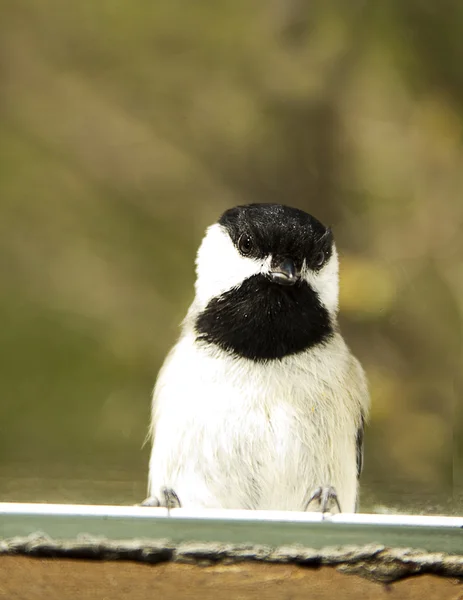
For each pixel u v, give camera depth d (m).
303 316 6.54
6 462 11.50
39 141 13.16
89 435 12.01
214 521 4.23
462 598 4.20
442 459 11.59
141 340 12.58
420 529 4.23
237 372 6.36
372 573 4.21
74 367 12.41
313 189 12.95
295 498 6.50
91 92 13.24
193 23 13.14
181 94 13.23
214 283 6.70
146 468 11.11
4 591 4.20
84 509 4.28
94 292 12.80
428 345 12.03
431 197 12.64
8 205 12.98
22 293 12.75
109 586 4.21
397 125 12.82
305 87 12.93
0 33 13.16
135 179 13.18
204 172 13.18
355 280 11.88
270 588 4.20
